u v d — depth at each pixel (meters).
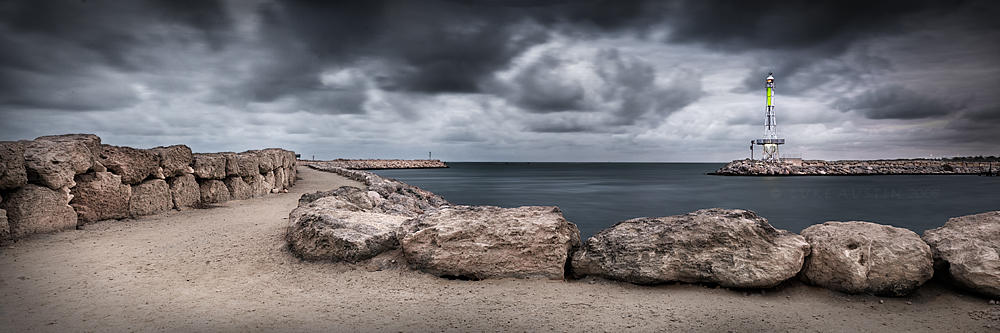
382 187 17.34
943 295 5.20
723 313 4.82
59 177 8.43
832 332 4.35
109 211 9.74
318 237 6.70
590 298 5.30
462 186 50.06
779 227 23.55
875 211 30.30
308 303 5.09
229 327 4.38
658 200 36.03
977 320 4.57
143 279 5.86
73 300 5.06
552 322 4.59
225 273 6.20
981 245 5.18
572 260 6.10
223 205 13.12
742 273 5.37
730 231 5.55
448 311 4.87
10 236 7.57
